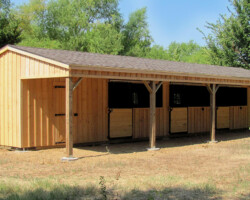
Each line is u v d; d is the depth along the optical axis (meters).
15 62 10.96
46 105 11.30
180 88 14.77
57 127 11.55
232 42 26.80
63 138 11.69
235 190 5.99
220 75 13.02
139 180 6.72
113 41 35.12
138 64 11.49
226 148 11.65
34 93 11.03
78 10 38.28
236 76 13.73
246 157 9.75
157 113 14.05
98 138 12.38
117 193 5.73
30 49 10.94
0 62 11.54
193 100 15.38
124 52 38.25
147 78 10.77
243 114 17.94
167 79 11.38
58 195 5.50
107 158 9.58
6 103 11.31
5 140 11.37
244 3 25.98
